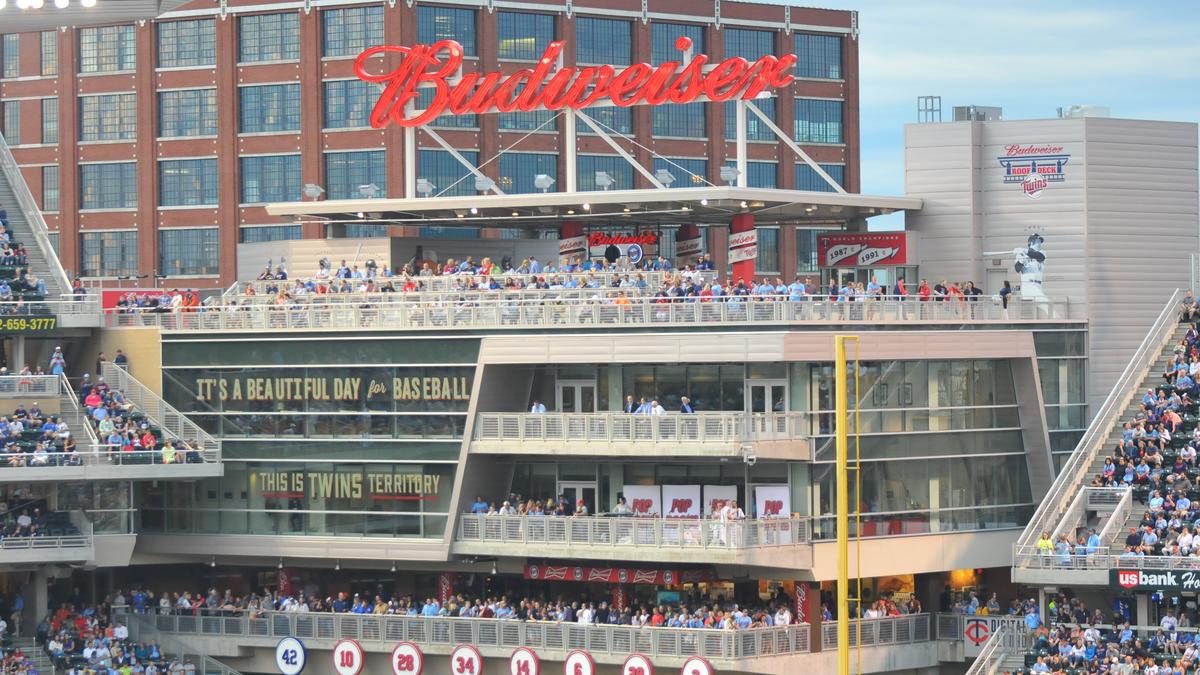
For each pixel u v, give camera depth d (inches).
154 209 6560.0
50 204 6722.4
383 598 4702.3
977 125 4916.3
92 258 6658.5
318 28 6333.7
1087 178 4830.2
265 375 4677.7
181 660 4503.0
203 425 4731.8
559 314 4434.1
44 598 4591.5
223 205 6461.6
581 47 6540.4
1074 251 4832.7
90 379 4788.4
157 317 4778.5
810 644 4264.3
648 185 6638.8
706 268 4800.7
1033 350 4611.2
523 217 4889.3
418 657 4411.9
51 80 6712.6
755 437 4212.6
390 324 4559.5
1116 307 4837.6
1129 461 4313.5
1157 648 3964.1
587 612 4330.7
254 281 5123.0
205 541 4709.6
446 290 4690.0
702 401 4387.3
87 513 4569.4
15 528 4488.2
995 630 4229.8
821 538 4308.6
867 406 4377.5
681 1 6702.8
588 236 5113.2
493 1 6363.2
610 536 4323.3
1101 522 4279.0
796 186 6943.9
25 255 5032.0
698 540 4237.2
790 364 4308.6
